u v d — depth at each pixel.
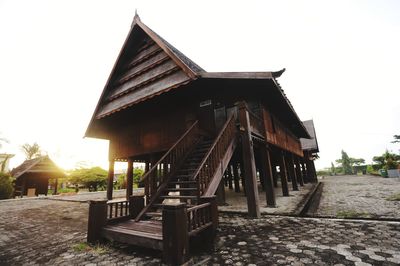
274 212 7.18
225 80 9.56
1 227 7.28
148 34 11.05
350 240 4.23
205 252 3.97
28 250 4.66
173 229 3.41
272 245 4.19
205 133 9.24
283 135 12.78
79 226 6.97
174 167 7.20
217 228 4.29
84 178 28.72
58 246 4.82
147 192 6.11
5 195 18.14
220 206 9.30
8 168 30.44
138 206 5.83
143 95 10.18
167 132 10.55
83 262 3.82
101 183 30.25
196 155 7.88
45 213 10.02
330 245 4.02
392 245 3.87
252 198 6.71
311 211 7.23
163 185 6.50
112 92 12.55
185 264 3.36
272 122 10.84
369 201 8.55
